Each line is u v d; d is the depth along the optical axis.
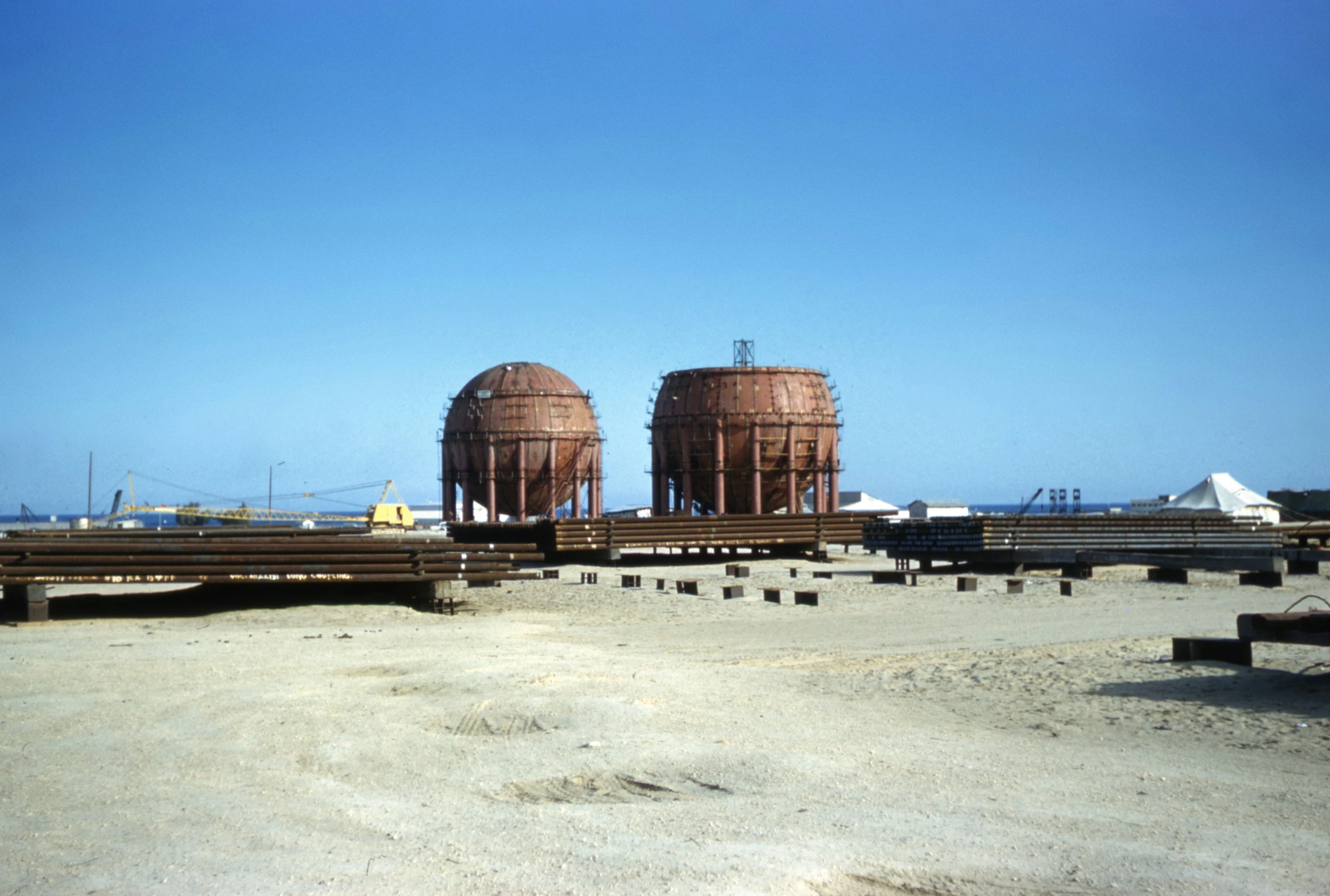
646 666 16.23
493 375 66.06
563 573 41.06
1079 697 13.05
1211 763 9.57
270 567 25.42
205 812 8.16
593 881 6.46
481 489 65.38
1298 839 7.31
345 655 17.45
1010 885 6.43
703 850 7.01
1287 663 15.62
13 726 11.56
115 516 112.06
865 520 50.25
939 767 9.36
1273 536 41.91
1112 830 7.50
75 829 7.79
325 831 7.64
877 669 15.91
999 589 31.84
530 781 8.96
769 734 10.78
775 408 58.94
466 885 6.46
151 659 16.80
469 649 18.70
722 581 36.31
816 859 6.84
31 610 22.97
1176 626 22.30
